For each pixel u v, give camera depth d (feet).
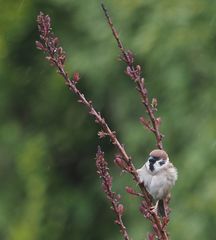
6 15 59.11
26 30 59.57
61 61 18.39
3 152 59.47
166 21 47.55
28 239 56.59
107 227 57.26
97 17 52.29
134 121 50.19
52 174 59.11
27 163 58.44
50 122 60.18
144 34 47.34
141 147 48.26
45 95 59.82
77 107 58.85
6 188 58.85
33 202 57.36
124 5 49.73
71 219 58.08
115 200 18.34
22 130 60.34
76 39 54.08
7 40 59.72
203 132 44.45
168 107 47.09
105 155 57.26
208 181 42.78
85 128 58.95
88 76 51.96
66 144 59.67
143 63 49.62
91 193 58.08
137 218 48.01
